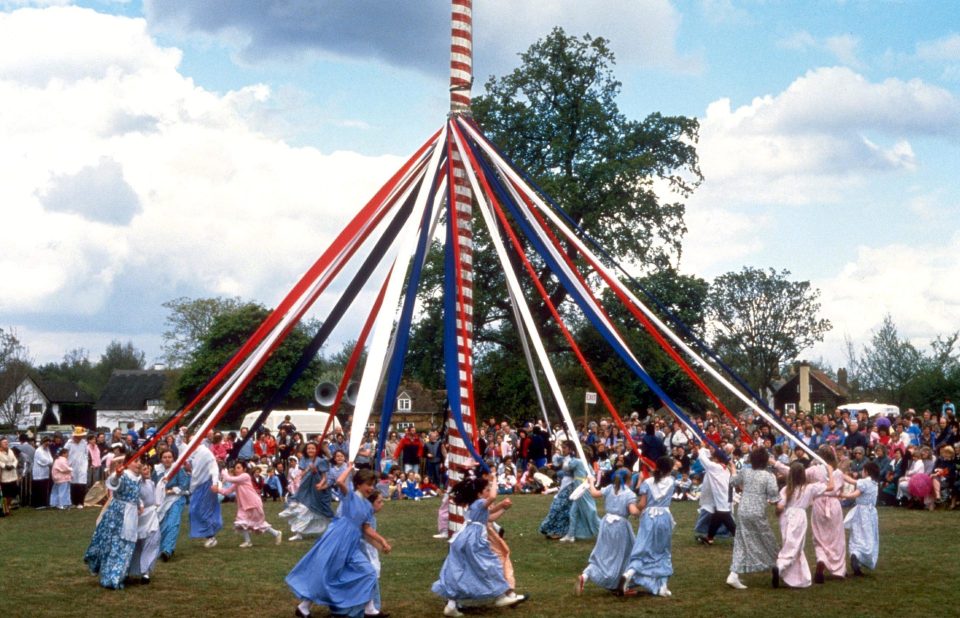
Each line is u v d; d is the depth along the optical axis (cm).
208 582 924
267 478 1869
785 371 5634
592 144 2955
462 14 1073
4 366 4697
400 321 923
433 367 2873
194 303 6019
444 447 1970
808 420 1969
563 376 3181
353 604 722
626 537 855
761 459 896
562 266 1038
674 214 2916
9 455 1652
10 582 923
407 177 1038
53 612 784
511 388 3009
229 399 898
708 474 1184
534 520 1451
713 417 2083
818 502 927
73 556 1102
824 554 919
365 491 758
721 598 830
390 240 1024
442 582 779
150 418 6112
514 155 2952
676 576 948
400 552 1129
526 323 992
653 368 3016
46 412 5725
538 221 1047
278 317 923
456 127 1053
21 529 1398
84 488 1792
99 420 6397
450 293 941
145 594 863
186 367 5066
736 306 5350
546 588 890
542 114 2947
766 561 884
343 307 1023
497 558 793
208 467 1176
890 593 847
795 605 796
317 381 4391
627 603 812
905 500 1606
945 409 1769
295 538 1241
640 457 879
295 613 773
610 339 1005
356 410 793
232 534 1314
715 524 1174
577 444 920
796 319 5275
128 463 917
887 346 4306
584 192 2834
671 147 2986
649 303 2919
